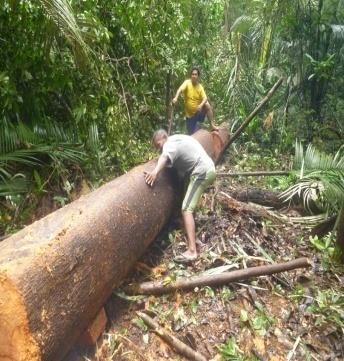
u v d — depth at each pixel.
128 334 2.92
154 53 5.98
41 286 2.14
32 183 4.09
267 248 4.12
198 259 3.72
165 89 6.87
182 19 6.30
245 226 4.29
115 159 5.12
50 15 3.45
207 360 2.79
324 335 3.14
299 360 2.90
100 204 2.95
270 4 7.81
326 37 7.67
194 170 3.82
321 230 4.45
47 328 2.14
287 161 6.98
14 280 2.02
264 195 5.30
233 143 7.31
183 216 3.82
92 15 4.37
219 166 6.54
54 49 4.14
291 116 7.84
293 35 7.77
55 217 2.66
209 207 4.56
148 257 3.72
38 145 4.20
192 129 6.63
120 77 5.63
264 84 8.05
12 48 3.92
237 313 3.22
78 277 2.44
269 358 2.88
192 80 6.36
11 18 3.76
